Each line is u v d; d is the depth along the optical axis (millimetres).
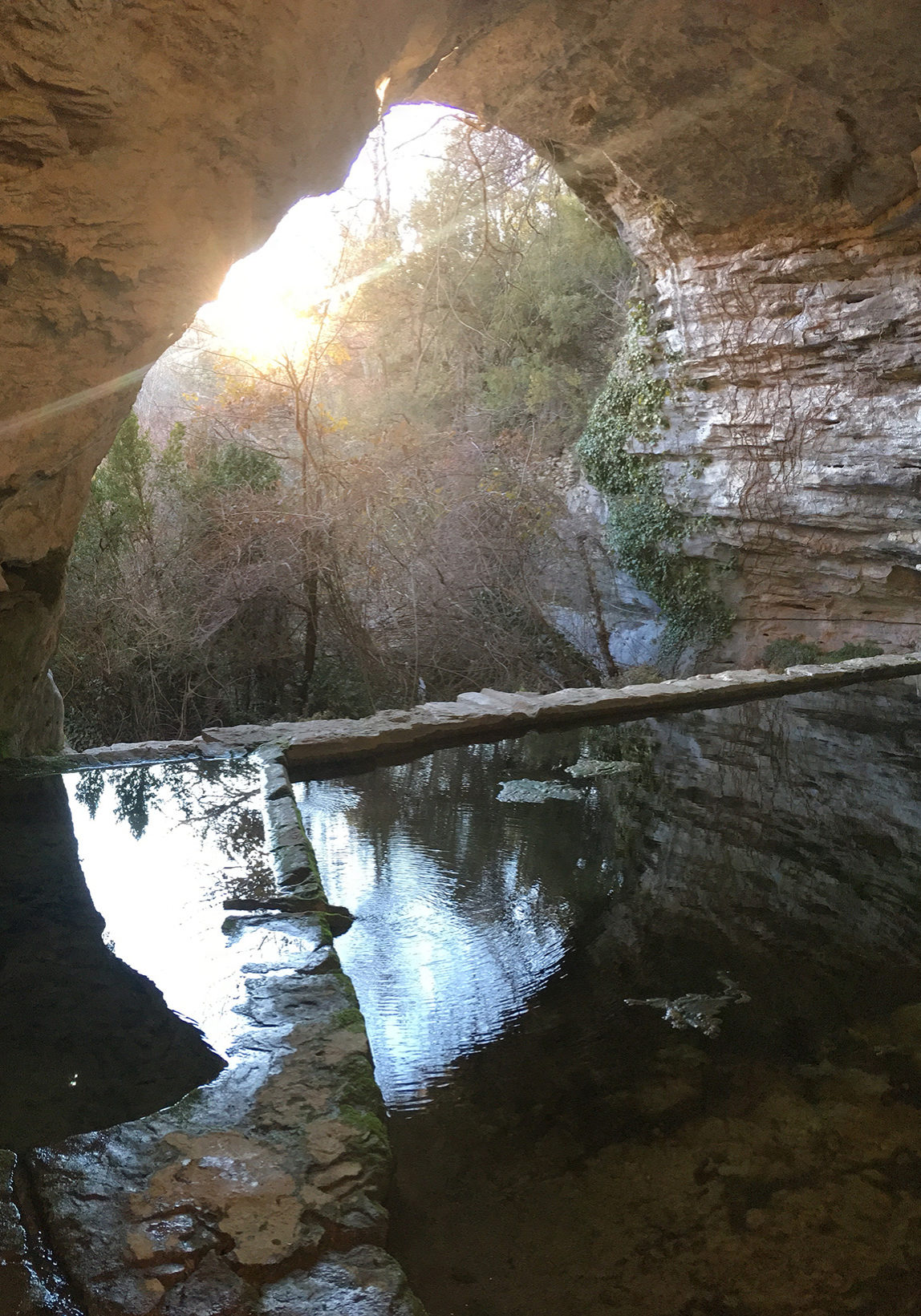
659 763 5617
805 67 8016
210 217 4148
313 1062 2469
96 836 4027
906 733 6344
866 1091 2613
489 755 5754
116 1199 1960
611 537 13398
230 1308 1725
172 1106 2262
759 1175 2297
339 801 4898
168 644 9031
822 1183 2275
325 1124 2229
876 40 7488
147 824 4203
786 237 10258
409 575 9766
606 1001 3049
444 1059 2734
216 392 11828
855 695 7480
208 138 3768
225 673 9328
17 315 3572
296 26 3738
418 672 9727
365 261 15219
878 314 9680
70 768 4969
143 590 9070
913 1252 2076
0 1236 1854
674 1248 2076
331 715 9117
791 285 10484
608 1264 2031
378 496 9656
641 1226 2139
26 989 2766
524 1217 2158
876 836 4488
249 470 9820
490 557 10727
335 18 3969
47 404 4066
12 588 5000
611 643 13344
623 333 14430
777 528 11500
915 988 3145
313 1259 1859
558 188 14758
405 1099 2553
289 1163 2092
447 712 6191
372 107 4996
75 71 3004
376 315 15180
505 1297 1938
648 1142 2408
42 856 3785
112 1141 2129
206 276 4414
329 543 9070
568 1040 2832
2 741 5113
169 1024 2623
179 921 3244
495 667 10195
